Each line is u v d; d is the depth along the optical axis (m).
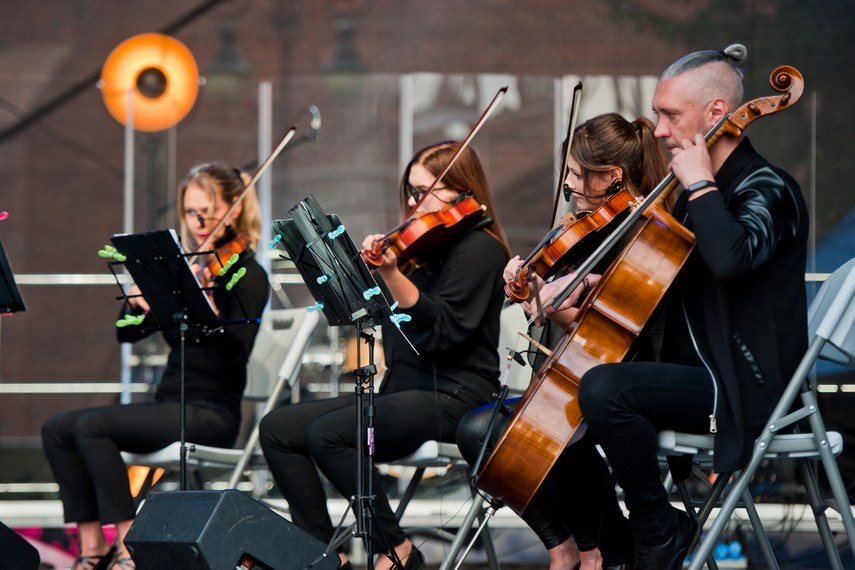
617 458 5.63
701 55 6.08
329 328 15.32
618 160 7.18
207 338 8.71
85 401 21.55
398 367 7.85
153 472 9.39
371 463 6.55
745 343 5.76
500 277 7.82
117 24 21.75
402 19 20.98
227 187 9.47
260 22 21.27
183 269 7.41
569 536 7.02
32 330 21.59
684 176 5.66
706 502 6.02
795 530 10.12
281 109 20.91
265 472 13.22
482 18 20.88
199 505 6.02
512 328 8.62
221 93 21.20
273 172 20.33
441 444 7.48
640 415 5.61
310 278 6.57
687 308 5.97
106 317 21.75
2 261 6.98
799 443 5.87
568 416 6.03
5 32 21.75
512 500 6.13
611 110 18.53
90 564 8.25
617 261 6.04
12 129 21.69
